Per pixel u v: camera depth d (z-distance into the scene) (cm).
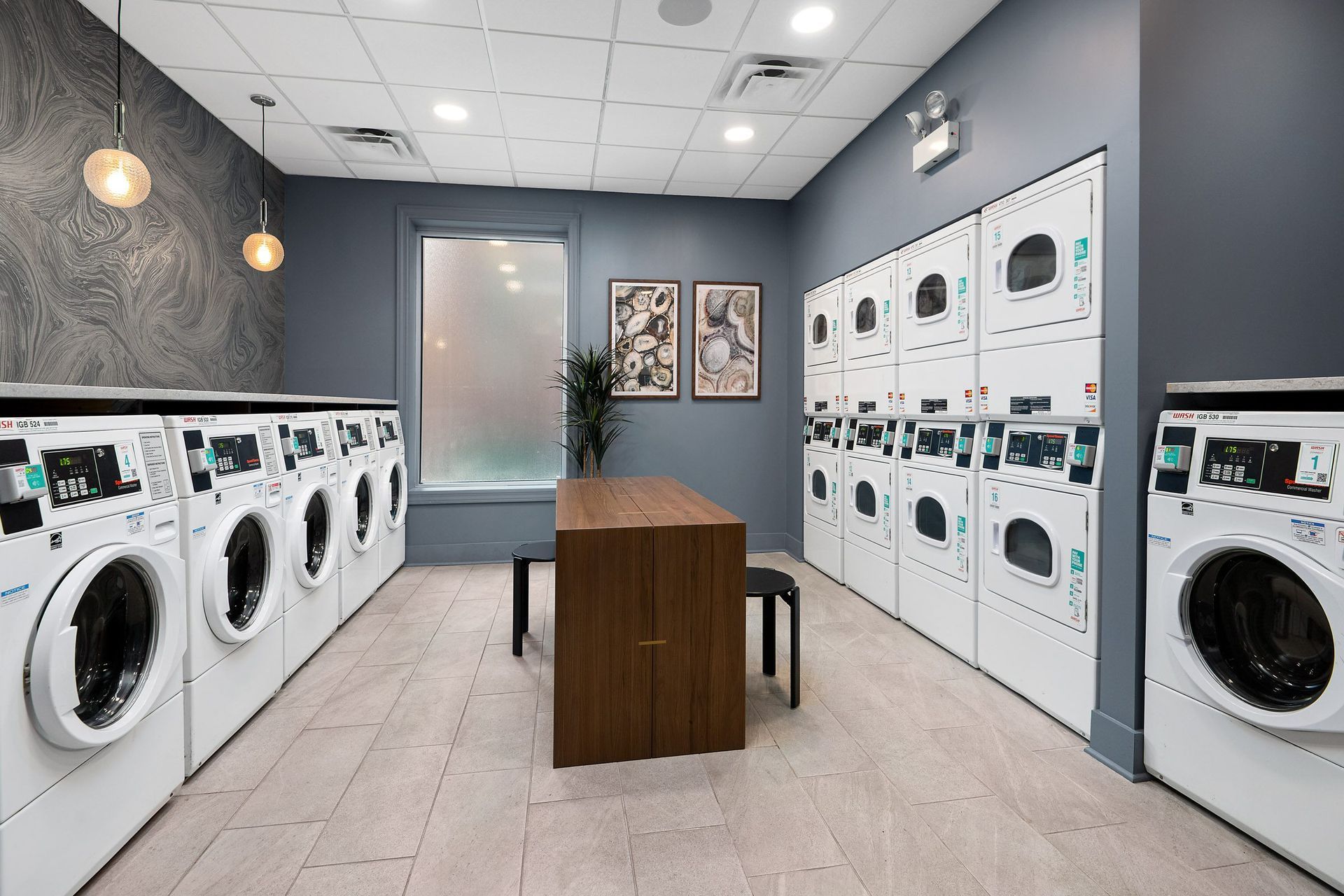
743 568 198
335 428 305
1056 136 212
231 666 200
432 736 208
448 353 459
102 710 144
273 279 405
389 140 365
